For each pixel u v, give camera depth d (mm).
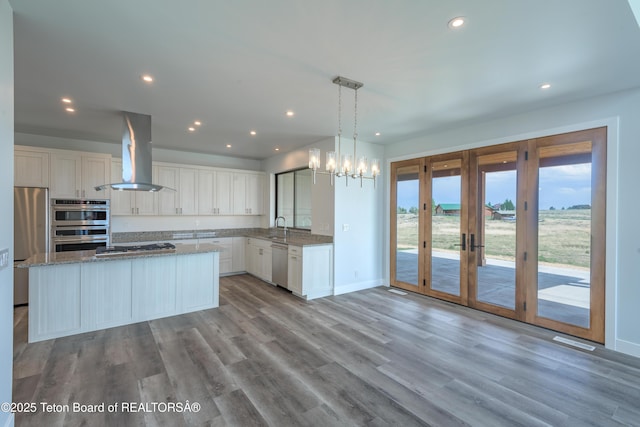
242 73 2719
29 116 3924
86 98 3305
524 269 3797
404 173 5320
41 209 4453
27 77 2789
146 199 5645
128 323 3646
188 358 2818
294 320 3842
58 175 4621
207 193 6312
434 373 2605
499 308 4031
